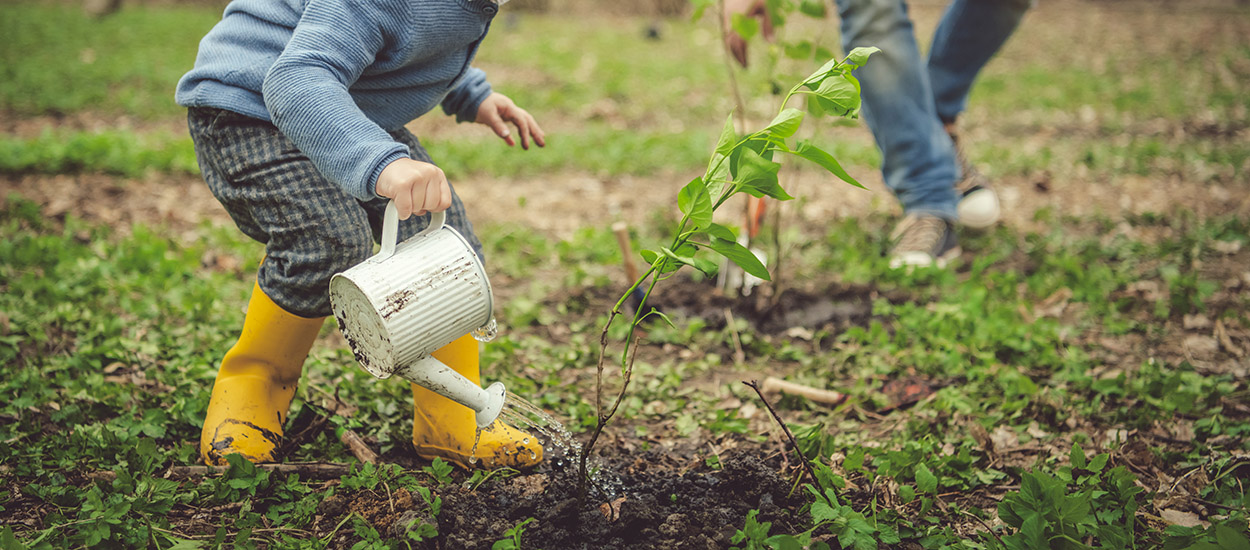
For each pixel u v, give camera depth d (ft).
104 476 7.00
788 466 7.72
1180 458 7.91
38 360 9.37
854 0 12.69
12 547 5.74
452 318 6.22
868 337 10.82
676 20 51.31
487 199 17.75
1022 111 27.07
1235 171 19.65
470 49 7.16
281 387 7.66
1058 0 54.70
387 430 8.20
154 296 11.41
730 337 11.11
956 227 15.69
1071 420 8.77
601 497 7.07
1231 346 10.59
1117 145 22.71
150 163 18.26
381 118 6.94
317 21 6.20
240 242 14.03
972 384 9.55
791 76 10.80
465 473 7.63
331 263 6.78
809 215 16.74
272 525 6.66
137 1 50.19
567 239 15.47
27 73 27.73
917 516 6.97
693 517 6.57
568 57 35.76
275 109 5.98
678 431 8.79
